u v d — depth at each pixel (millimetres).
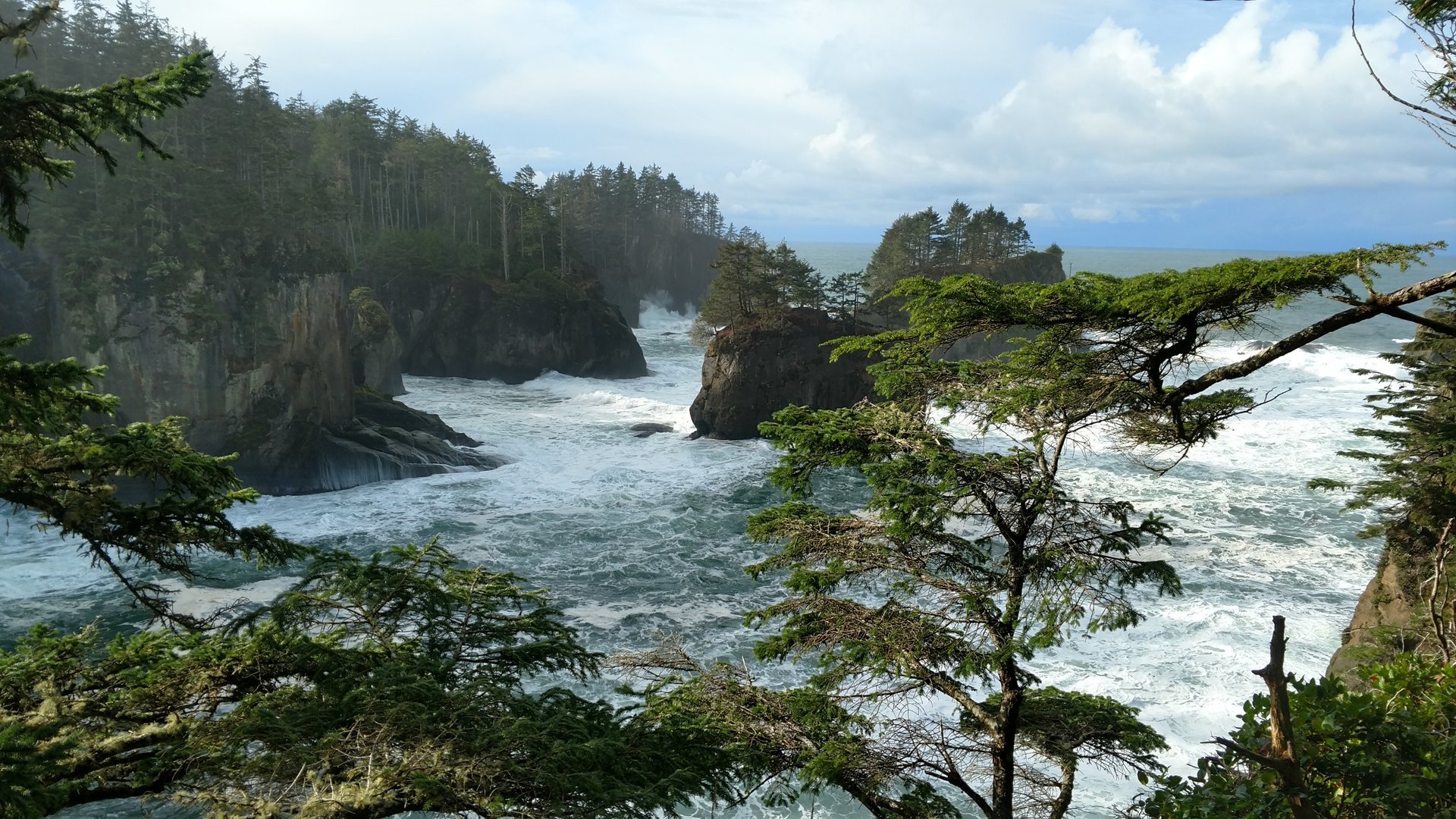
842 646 9375
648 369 92938
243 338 42344
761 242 66750
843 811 17297
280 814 5852
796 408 9922
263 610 7957
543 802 6152
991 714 9086
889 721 9453
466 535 35312
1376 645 15234
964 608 9070
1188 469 44969
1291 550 32875
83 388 6844
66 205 42562
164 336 40812
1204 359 7633
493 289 86375
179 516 6965
